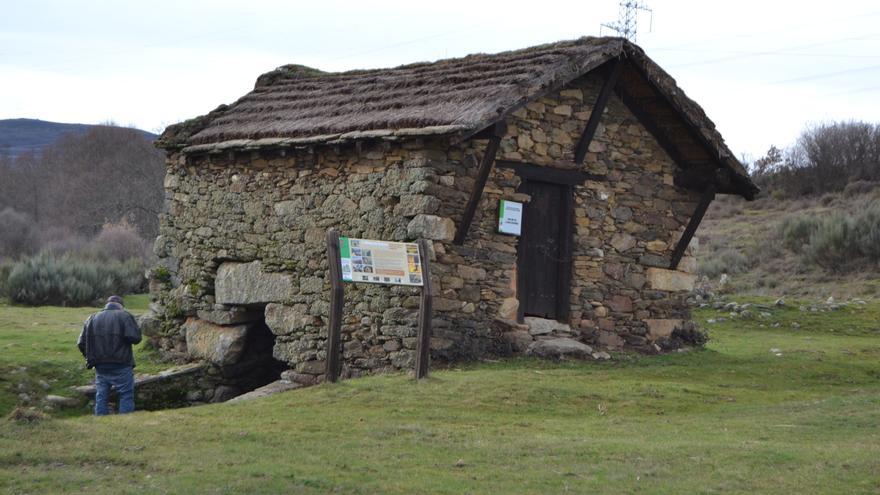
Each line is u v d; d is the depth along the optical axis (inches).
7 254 1512.1
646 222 630.5
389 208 534.3
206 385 619.8
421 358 470.3
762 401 474.9
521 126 567.2
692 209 652.7
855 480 297.0
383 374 503.2
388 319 530.3
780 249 1385.3
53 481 281.4
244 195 618.2
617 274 616.1
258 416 395.2
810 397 491.8
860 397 462.9
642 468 312.7
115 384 484.4
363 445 340.5
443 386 453.4
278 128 597.6
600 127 608.7
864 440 363.3
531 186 580.7
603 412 429.1
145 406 597.3
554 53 569.3
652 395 466.0
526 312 577.0
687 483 295.3
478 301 546.3
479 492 283.1
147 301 1043.3
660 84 589.9
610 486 291.9
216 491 274.5
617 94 613.6
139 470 297.6
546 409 427.2
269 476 291.3
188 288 646.5
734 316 848.3
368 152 547.5
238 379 629.3
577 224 597.9
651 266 633.0
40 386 541.0
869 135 1846.7
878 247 1208.2
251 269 609.0
